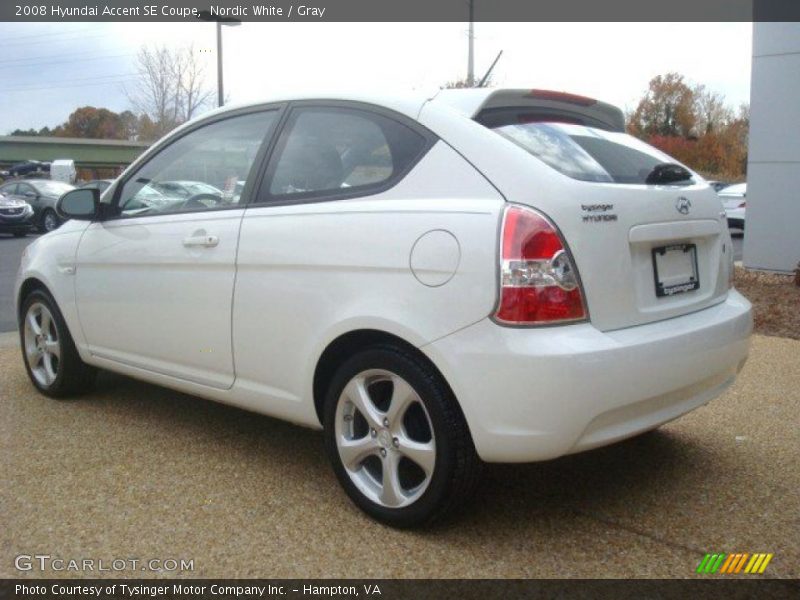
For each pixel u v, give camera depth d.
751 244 9.95
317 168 3.34
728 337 3.19
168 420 4.36
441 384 2.82
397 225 2.92
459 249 2.73
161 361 3.93
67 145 66.06
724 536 3.01
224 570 2.75
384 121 3.19
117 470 3.62
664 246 3.06
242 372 3.50
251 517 3.14
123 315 4.07
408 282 2.85
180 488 3.42
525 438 2.64
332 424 3.17
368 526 3.07
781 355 5.98
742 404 4.70
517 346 2.62
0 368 5.57
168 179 4.00
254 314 3.38
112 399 4.78
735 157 52.00
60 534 2.99
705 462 3.76
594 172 2.96
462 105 3.05
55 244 4.59
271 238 3.30
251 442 4.01
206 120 3.94
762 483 3.51
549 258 2.65
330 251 3.08
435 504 2.87
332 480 3.52
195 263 3.62
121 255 4.03
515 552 2.88
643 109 54.41
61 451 3.86
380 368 2.96
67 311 4.46
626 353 2.71
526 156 2.82
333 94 3.43
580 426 2.64
